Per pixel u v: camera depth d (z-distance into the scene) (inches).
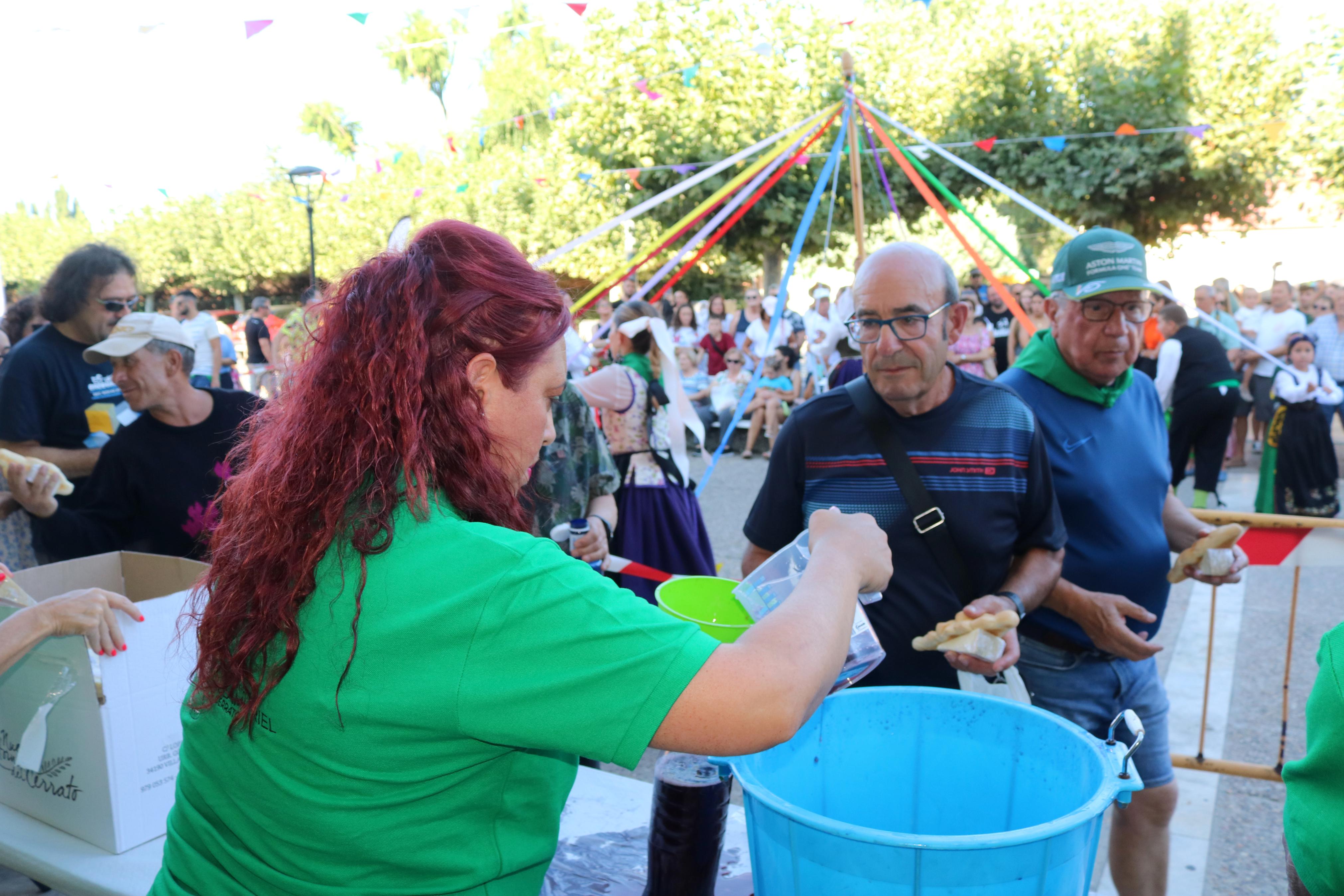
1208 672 109.0
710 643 28.1
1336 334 315.9
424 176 447.2
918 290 66.9
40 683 54.7
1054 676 80.0
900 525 70.8
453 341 30.3
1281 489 255.4
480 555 28.3
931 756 47.2
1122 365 78.2
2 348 151.2
